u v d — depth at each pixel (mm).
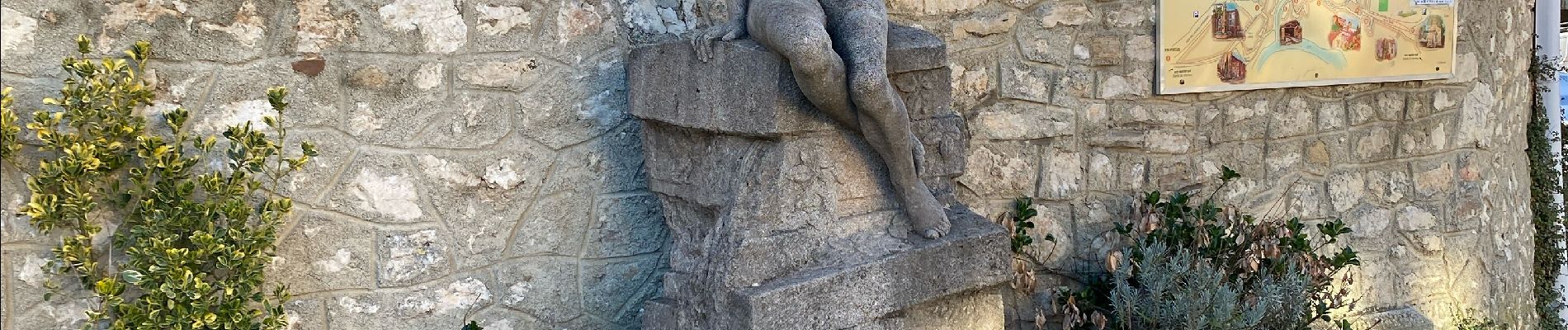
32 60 2305
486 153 2830
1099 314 3348
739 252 2383
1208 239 3469
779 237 2439
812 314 2396
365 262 2715
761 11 2344
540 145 2908
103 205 2414
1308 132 3869
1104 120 3609
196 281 2357
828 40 2234
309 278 2652
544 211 2938
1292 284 3297
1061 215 3619
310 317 2668
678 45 2615
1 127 2223
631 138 3066
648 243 3133
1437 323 4152
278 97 2459
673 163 2752
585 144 2982
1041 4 3498
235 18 2498
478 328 2814
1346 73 3824
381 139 2695
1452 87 4102
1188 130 3688
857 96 2291
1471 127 4172
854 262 2510
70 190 2289
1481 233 4254
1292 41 3727
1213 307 3164
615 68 3012
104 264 2436
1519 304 4500
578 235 3000
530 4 2852
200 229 2410
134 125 2363
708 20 3176
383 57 2676
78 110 2283
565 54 2920
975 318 2748
